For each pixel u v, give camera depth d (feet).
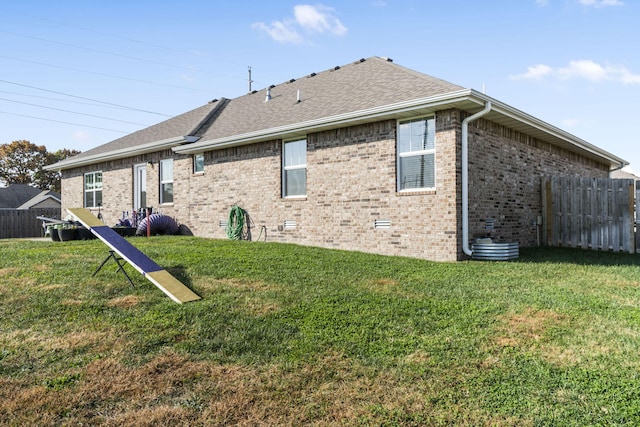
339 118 33.71
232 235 43.98
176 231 50.83
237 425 10.00
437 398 11.11
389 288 21.40
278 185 40.78
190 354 13.78
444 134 30.07
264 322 16.44
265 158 42.06
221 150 46.57
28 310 17.71
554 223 39.58
